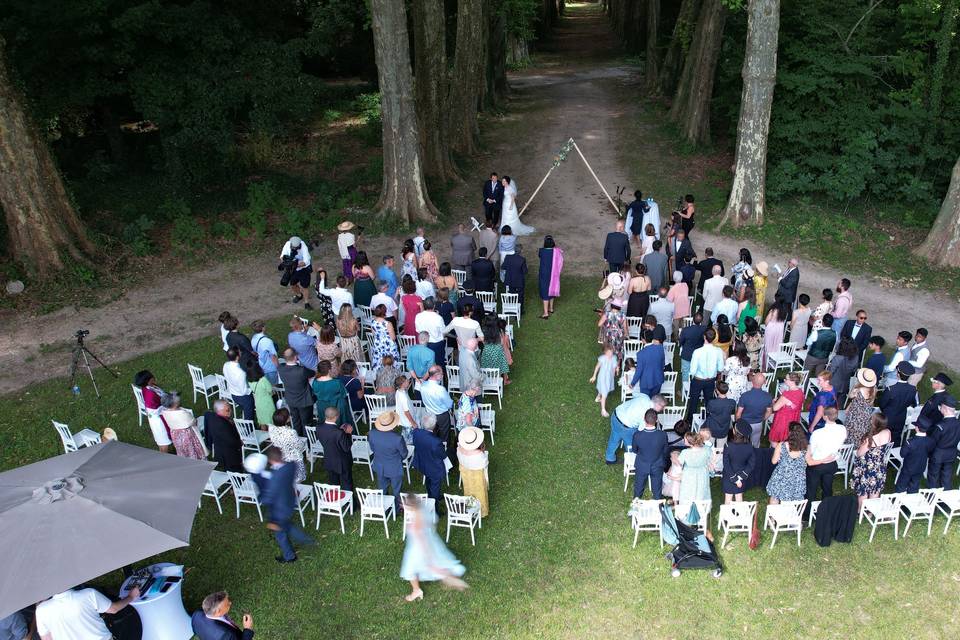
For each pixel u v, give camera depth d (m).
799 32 22.95
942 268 17.94
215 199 24.11
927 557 9.12
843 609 8.38
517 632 8.16
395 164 21.39
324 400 10.53
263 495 8.91
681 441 10.27
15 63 20.84
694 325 12.00
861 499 9.50
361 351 12.86
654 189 24.25
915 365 11.15
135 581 8.17
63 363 15.00
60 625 7.28
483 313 13.45
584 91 39.34
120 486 7.76
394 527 9.92
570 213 22.72
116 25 20.59
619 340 13.16
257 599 8.74
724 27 27.55
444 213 22.84
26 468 8.16
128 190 24.42
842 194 21.09
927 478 10.02
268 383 10.98
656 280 15.13
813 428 10.66
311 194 24.73
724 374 11.03
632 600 8.55
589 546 9.43
